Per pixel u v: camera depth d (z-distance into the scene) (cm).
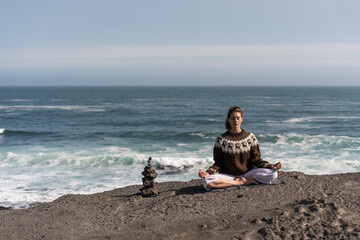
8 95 12581
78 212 525
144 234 423
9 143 2259
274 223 416
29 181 1212
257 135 2339
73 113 5081
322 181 602
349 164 1389
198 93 15425
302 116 4438
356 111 5200
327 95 12081
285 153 1738
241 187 564
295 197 511
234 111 552
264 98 10044
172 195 594
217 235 402
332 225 400
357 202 472
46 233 451
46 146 2106
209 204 505
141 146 2067
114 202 570
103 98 10550
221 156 571
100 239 419
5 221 516
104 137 2528
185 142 2239
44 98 10375
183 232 418
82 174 1320
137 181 1215
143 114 4925
